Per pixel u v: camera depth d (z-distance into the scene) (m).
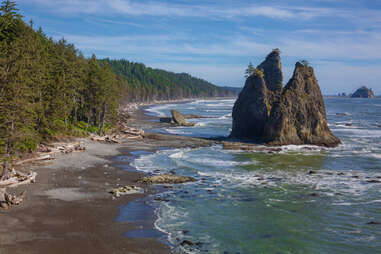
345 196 34.34
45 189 32.31
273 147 66.88
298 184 39.00
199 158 55.22
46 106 56.53
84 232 22.98
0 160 34.09
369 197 34.03
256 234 24.38
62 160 46.50
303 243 23.05
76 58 84.94
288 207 30.69
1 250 19.23
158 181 38.59
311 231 25.16
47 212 26.20
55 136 59.84
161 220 26.45
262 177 42.25
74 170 41.44
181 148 65.56
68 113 68.62
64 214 26.12
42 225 23.55
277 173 44.81
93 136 70.56
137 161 50.81
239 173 44.53
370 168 48.50
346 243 23.17
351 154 60.53
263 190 36.28
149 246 21.52
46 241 21.00
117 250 20.61
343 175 43.84
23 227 22.92
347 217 28.28
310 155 59.28
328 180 41.00
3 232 21.81
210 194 34.41
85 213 26.78
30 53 53.41
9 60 37.44
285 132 71.12
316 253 21.59
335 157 57.34
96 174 40.44
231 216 28.00
